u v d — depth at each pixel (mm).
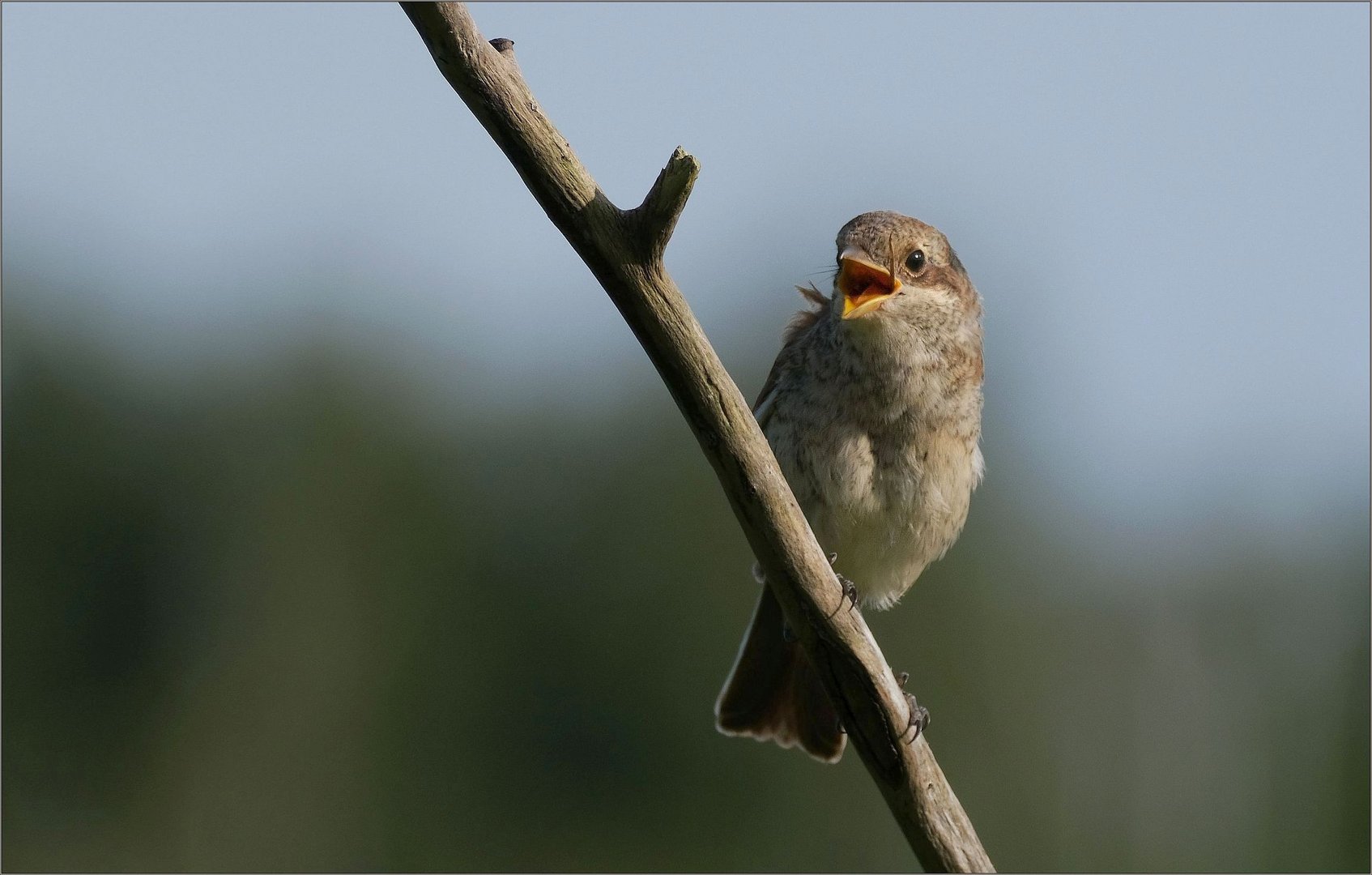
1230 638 15930
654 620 16562
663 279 4086
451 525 17312
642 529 16875
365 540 17172
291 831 16141
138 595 17531
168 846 16422
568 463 17328
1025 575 16031
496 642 16812
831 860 15273
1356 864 14820
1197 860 15359
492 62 3879
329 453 17406
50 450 17719
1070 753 15617
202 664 17078
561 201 3961
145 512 17688
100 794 16844
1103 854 15227
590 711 16469
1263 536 15984
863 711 4730
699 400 4242
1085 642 16016
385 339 17984
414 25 3797
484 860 16141
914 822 4859
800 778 15516
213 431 17781
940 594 15625
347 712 16594
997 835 15109
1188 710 15781
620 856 15875
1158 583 16234
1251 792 15375
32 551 17562
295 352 17844
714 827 15750
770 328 16844
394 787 16297
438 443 17719
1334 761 15156
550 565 17000
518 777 16391
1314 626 15625
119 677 17203
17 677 17188
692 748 16062
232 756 16547
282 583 16969
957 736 15312
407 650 16766
